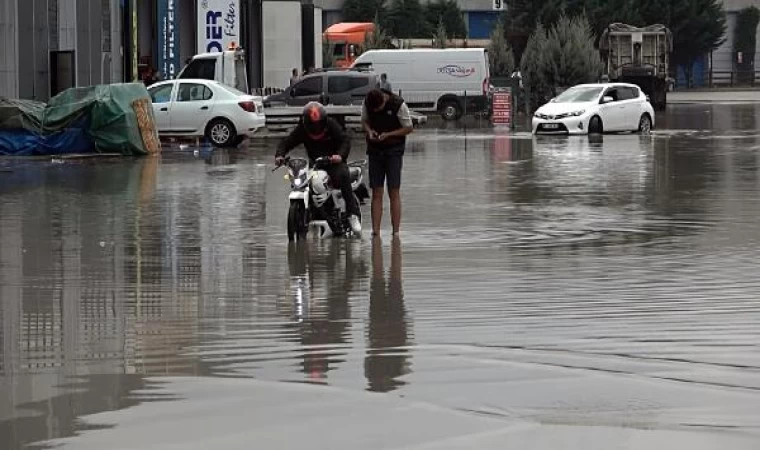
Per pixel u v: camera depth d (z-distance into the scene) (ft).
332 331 48.83
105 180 119.03
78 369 42.86
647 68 293.84
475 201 98.43
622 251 70.33
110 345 46.75
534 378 40.86
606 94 202.59
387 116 76.48
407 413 36.76
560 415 36.37
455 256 68.80
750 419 35.83
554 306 53.47
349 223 77.82
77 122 150.51
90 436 34.81
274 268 65.16
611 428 35.01
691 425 35.27
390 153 76.79
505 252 70.28
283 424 35.76
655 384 39.93
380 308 53.52
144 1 237.66
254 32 272.92
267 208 94.38
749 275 61.36
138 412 37.19
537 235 77.66
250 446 33.71
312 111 77.00
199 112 173.17
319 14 298.56
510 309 52.85
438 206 94.84
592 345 45.68
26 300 56.44
